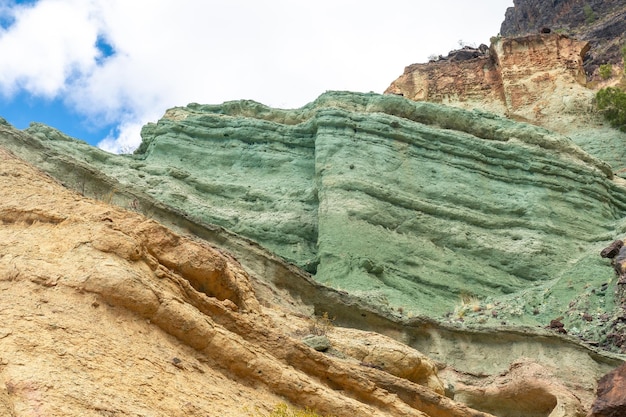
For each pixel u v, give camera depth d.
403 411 13.54
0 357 9.03
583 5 93.62
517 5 103.50
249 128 37.66
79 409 8.66
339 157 35.12
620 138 51.72
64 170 22.92
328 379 13.35
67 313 10.55
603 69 65.44
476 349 22.94
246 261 22.11
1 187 13.82
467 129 39.69
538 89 56.88
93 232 12.18
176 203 32.34
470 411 15.11
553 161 37.94
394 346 17.02
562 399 19.55
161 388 10.09
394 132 36.91
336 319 22.38
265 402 11.54
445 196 35.12
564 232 35.03
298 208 33.97
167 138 36.62
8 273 11.11
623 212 38.41
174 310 11.45
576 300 29.20
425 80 61.62
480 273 32.06
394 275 30.70
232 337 11.95
